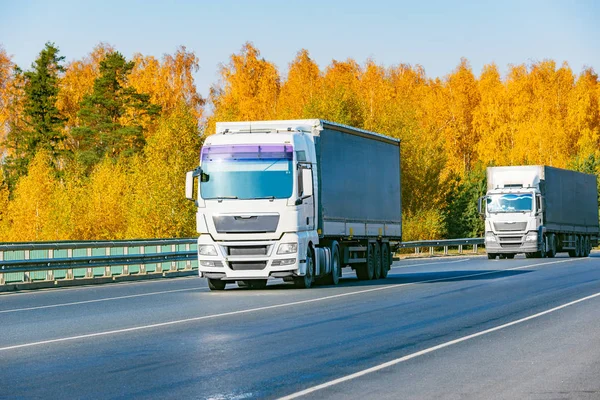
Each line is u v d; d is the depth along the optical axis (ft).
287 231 94.48
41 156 330.95
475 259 191.11
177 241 135.13
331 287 100.89
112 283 115.55
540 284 103.14
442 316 68.13
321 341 53.98
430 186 272.31
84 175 345.31
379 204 122.42
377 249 121.29
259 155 95.50
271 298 85.40
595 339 54.54
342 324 62.85
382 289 96.53
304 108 268.00
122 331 59.36
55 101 378.32
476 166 375.25
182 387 39.19
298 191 94.94
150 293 94.84
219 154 95.96
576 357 47.21
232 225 94.63
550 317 67.15
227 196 94.94
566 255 219.82
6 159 376.27
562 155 395.55
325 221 102.99
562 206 193.77
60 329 61.00
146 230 277.44
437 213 245.24
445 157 274.16
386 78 449.06
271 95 393.70
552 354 48.34
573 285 101.24
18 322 65.77
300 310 73.00
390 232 126.72
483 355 48.01
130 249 124.67
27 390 38.68
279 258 94.38
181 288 103.71
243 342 53.62
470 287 98.73
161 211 277.23
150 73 410.31
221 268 94.79
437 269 143.74
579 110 417.69
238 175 95.20
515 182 184.55
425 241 212.43
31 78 376.48
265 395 37.17
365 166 117.29
